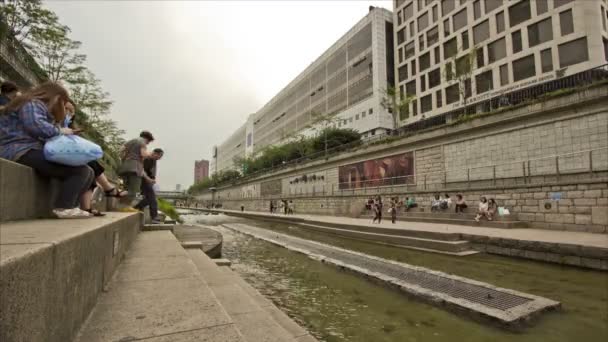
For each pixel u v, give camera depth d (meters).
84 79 21.08
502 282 7.16
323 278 8.05
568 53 25.91
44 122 2.93
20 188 2.63
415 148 22.86
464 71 27.59
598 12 24.75
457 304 5.36
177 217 21.45
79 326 1.76
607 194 11.45
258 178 54.56
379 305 5.99
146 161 8.70
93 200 5.39
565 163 14.22
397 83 43.88
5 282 0.85
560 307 5.36
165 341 1.66
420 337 4.61
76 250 1.68
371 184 27.27
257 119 92.50
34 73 17.89
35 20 16.31
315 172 36.91
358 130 47.47
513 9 30.08
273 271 8.94
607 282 6.93
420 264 9.27
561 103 14.31
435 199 19.45
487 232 11.89
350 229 17.00
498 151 17.22
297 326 3.92
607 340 4.32
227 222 30.12
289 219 27.09
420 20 40.84
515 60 29.44
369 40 47.03
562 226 12.79
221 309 2.20
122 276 3.14
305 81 65.56
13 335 0.90
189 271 3.39
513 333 4.56
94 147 3.29
